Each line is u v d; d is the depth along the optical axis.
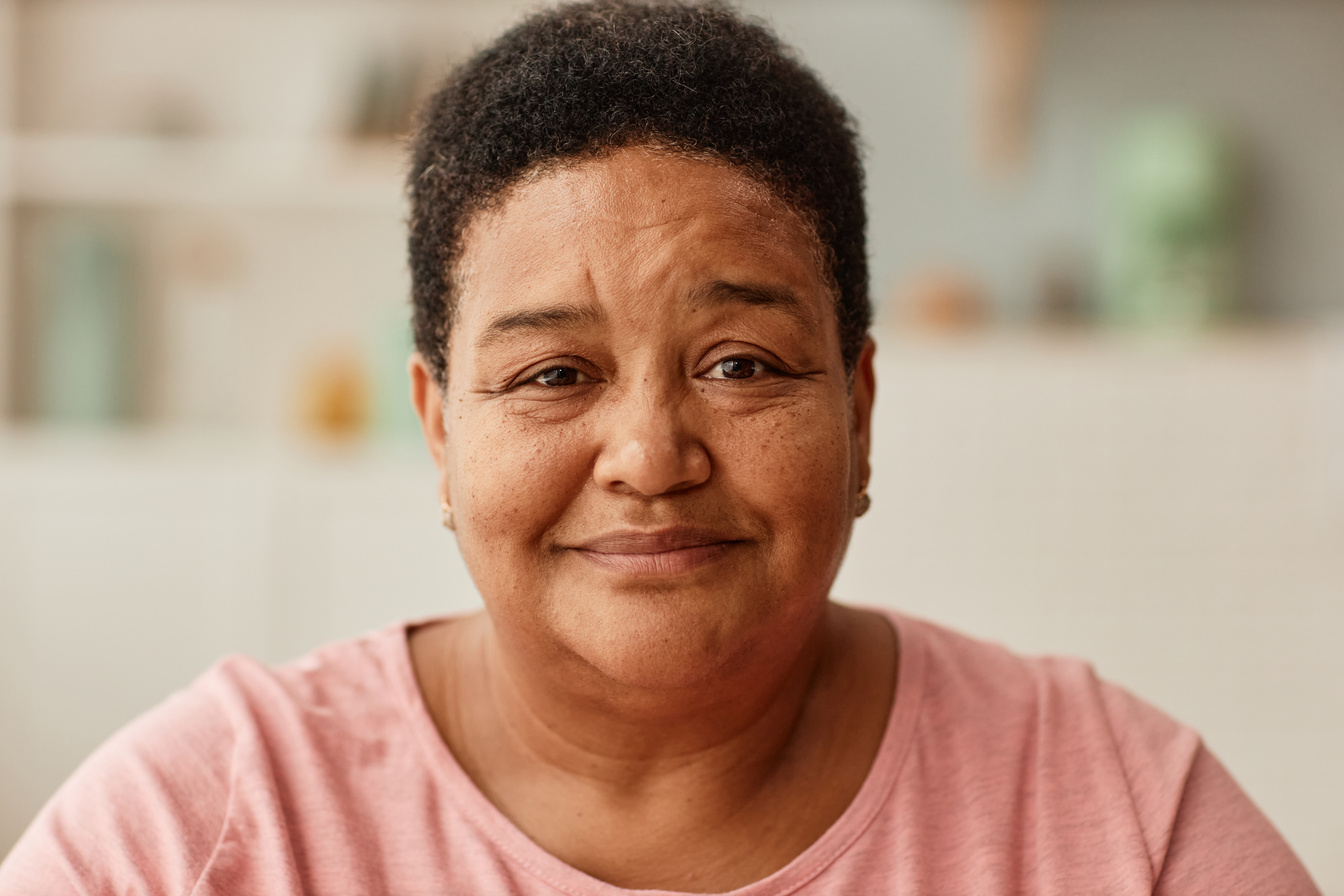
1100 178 2.12
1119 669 1.94
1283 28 2.08
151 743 0.76
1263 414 1.91
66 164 2.10
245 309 2.26
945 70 2.15
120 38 2.20
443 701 0.79
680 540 0.66
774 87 0.70
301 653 1.98
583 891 0.71
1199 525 1.92
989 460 1.94
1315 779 1.92
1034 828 0.74
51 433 2.11
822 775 0.75
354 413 2.06
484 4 2.21
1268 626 1.92
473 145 0.70
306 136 2.20
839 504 0.70
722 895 0.70
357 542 1.99
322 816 0.73
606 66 0.67
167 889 0.70
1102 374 1.93
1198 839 0.74
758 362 0.68
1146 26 2.10
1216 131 2.01
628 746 0.71
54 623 1.99
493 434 0.68
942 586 1.95
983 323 2.04
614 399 0.67
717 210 0.66
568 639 0.67
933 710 0.78
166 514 1.99
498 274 0.68
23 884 0.70
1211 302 1.96
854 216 0.77
